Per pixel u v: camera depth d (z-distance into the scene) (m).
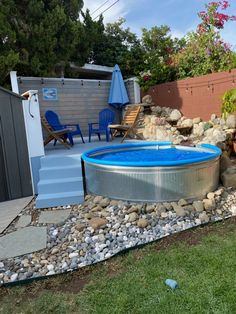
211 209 4.07
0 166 5.12
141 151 6.43
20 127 5.22
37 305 2.36
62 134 7.25
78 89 9.95
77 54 10.41
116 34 13.09
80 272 2.82
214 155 4.55
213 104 7.70
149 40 12.02
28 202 4.99
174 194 4.22
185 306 2.18
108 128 8.23
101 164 4.52
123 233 3.56
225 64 7.98
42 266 2.97
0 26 7.65
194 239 3.34
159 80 9.58
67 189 4.89
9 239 3.59
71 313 2.23
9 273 2.86
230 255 2.86
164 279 2.55
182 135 7.54
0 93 5.01
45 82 9.29
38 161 5.38
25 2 8.60
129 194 4.32
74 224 3.89
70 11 9.94
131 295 2.36
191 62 8.95
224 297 2.25
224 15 8.63
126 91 10.45
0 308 2.36
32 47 8.79
